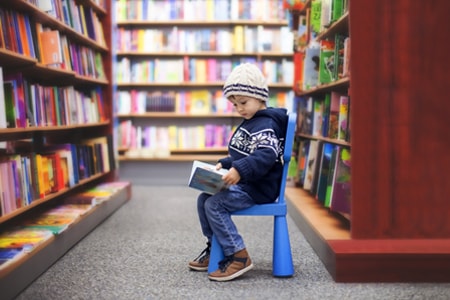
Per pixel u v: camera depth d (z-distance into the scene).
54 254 2.43
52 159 3.01
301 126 4.27
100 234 3.10
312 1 3.69
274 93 5.73
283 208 2.15
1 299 1.79
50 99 3.06
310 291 1.98
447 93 2.25
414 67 2.25
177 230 3.21
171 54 5.74
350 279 2.09
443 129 2.26
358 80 2.26
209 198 2.13
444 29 2.24
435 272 2.07
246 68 2.16
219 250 2.14
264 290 1.99
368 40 2.25
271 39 5.73
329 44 3.05
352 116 2.27
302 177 4.07
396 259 2.07
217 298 1.90
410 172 2.28
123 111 5.75
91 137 4.56
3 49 2.24
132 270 2.30
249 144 2.13
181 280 2.14
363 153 2.28
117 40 5.71
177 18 5.71
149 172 5.62
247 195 2.11
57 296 1.94
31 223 2.66
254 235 3.08
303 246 2.76
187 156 5.68
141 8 5.70
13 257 1.97
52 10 3.02
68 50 3.43
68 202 3.35
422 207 2.28
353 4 2.24
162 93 5.76
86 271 2.29
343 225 2.67
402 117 2.26
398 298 1.88
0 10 2.35
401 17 2.24
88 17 4.04
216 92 5.78
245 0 5.71
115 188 4.14
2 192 2.22
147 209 4.02
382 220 2.29
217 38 5.74
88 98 4.00
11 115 2.42
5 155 2.49
